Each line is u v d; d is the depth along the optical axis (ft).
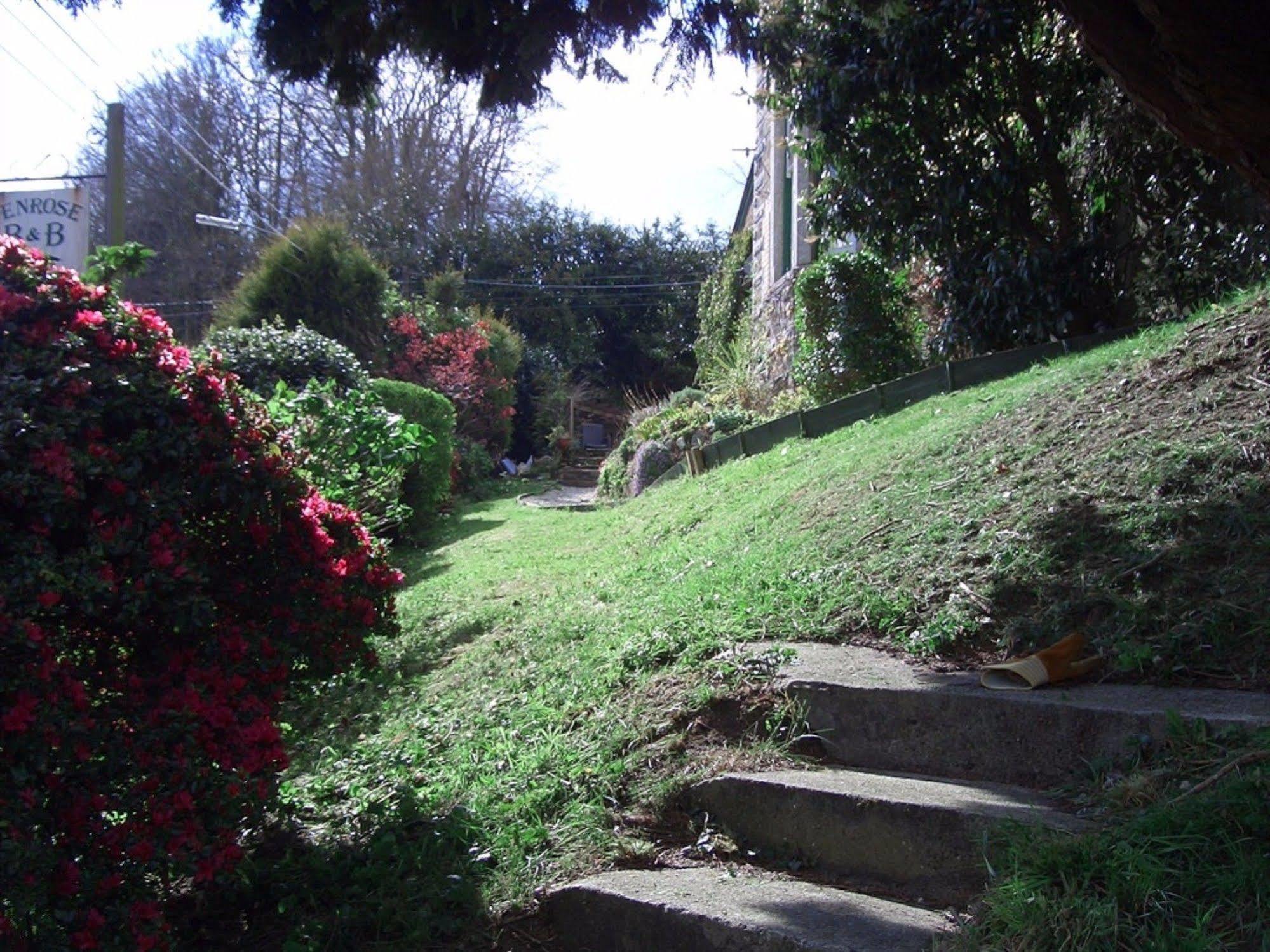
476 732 15.58
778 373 51.93
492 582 29.53
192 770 9.95
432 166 111.14
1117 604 12.89
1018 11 27.66
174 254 101.19
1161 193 28.58
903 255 33.14
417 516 46.39
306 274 66.44
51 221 35.60
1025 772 11.35
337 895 11.58
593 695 15.21
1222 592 12.37
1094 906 8.14
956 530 16.44
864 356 37.14
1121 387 18.62
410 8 18.95
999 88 30.07
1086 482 15.90
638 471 45.96
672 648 15.58
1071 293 29.48
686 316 114.42
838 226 33.71
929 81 29.27
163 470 11.00
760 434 35.35
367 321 68.03
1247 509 13.50
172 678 10.73
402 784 14.20
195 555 11.95
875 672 13.23
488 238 111.34
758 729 13.15
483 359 78.18
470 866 11.75
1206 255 27.20
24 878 8.54
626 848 11.62
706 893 10.34
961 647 13.73
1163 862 8.38
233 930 11.65
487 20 19.36
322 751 17.19
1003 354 28.35
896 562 16.26
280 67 20.26
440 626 24.86
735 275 69.51
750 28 21.75
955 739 11.88
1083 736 10.99
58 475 9.70
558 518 45.47
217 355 12.06
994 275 30.35
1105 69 14.69
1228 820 8.59
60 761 9.33
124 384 10.64
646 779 12.76
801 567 17.61
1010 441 19.12
